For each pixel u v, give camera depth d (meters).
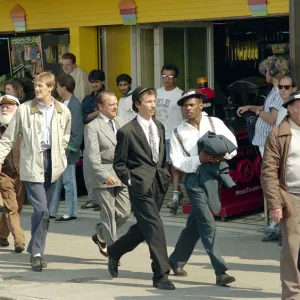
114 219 12.54
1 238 14.27
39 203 12.56
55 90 17.19
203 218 11.23
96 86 17.98
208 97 17.36
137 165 11.29
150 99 11.36
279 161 9.88
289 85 13.39
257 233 14.68
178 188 16.39
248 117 15.12
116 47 19.75
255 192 16.20
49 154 12.65
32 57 21.44
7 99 13.62
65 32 20.64
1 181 13.73
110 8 19.09
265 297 10.69
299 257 10.14
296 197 9.90
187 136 11.38
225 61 19.95
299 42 13.97
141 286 11.48
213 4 17.19
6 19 21.30
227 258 12.95
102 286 11.54
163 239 11.29
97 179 12.36
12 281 12.00
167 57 19.31
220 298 10.66
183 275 11.95
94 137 12.40
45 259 13.34
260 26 19.50
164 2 18.06
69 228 15.76
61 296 11.02
